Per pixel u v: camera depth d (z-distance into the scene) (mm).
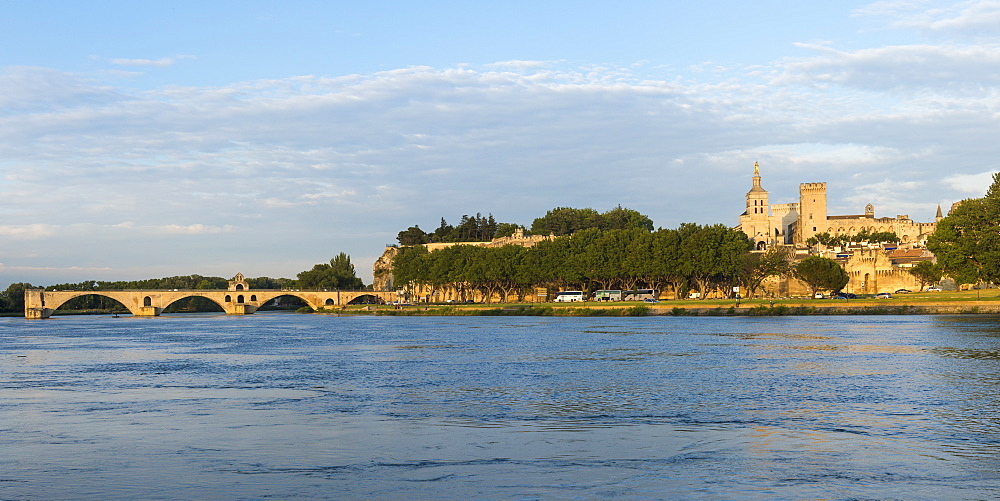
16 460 43125
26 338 163875
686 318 195500
